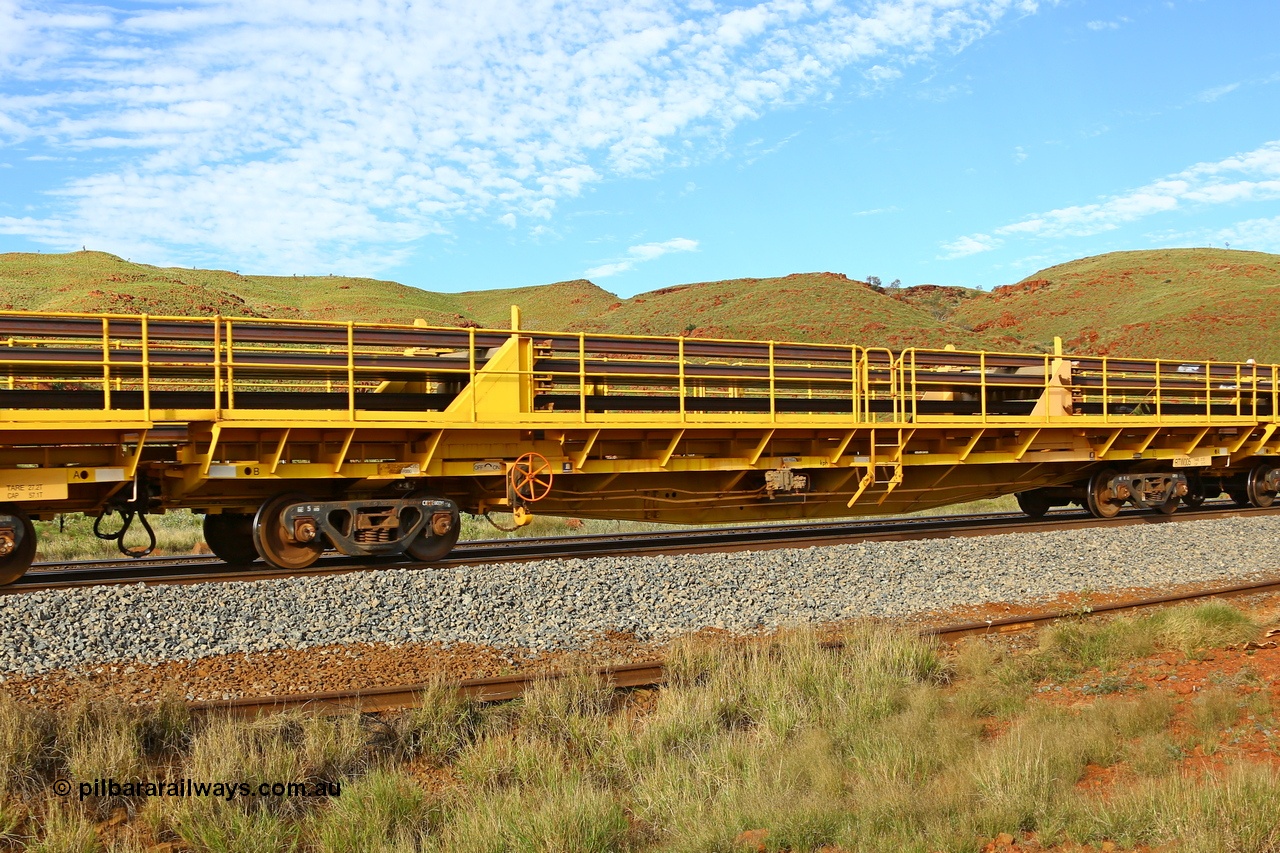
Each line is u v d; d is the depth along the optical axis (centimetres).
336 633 873
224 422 1088
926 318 9219
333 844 559
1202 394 2161
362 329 1196
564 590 1041
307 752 644
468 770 657
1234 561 1434
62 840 529
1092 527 1669
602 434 1373
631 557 1205
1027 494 2105
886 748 673
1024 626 1043
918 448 1719
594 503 1480
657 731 709
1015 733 673
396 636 882
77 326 1037
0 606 842
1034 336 10025
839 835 558
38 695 705
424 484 1309
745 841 562
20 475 1021
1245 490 2217
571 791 607
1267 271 10375
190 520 2269
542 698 758
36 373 1102
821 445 1590
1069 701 806
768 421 1455
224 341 1144
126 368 1086
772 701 768
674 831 582
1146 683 845
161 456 1175
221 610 891
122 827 574
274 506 1177
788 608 1063
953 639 993
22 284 7606
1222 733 698
